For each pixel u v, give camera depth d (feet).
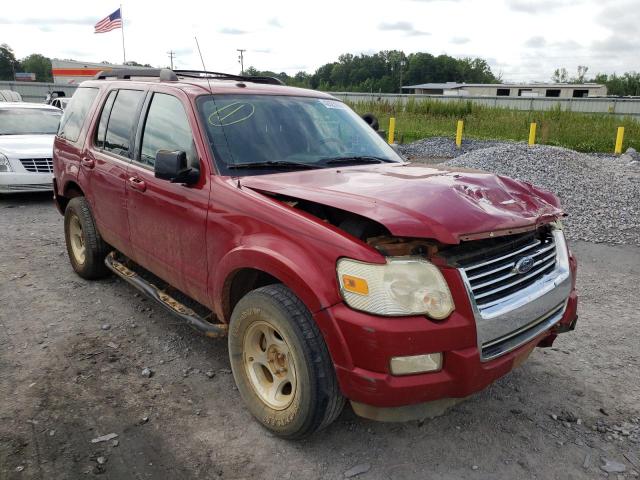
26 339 14.07
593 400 11.89
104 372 12.52
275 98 13.69
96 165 15.76
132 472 9.29
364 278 8.32
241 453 9.86
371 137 14.75
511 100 112.06
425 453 9.98
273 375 10.23
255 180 10.93
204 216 11.20
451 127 89.56
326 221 9.48
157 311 15.93
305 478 9.27
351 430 10.60
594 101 107.65
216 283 10.98
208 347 13.84
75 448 9.84
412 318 8.30
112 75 17.98
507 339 9.36
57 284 18.02
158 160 11.18
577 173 36.73
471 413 11.28
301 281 8.91
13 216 28.30
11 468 9.26
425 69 432.66
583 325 15.88
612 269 21.24
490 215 8.99
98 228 16.65
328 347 8.78
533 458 9.91
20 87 125.29
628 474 9.55
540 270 10.11
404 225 8.23
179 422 10.71
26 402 11.23
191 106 12.34
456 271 8.55
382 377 8.29
